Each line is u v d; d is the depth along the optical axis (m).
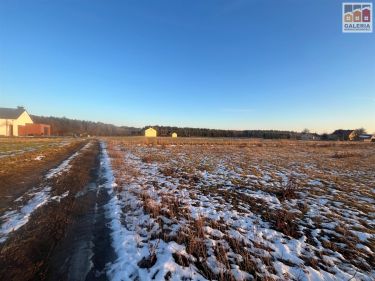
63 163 14.73
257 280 3.67
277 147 38.50
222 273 3.71
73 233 5.09
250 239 4.96
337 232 5.47
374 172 13.91
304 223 5.92
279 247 4.68
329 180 11.20
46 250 4.33
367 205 7.50
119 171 12.17
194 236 4.98
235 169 13.70
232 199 7.73
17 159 14.80
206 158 19.48
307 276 3.79
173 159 18.22
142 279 3.62
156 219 5.86
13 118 60.44
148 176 11.13
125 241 4.74
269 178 11.29
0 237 4.72
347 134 98.81
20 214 5.97
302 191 8.97
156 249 4.49
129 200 7.34
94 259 4.12
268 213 6.44
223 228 5.48
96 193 8.23
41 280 3.48
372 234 5.41
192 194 8.20
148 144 38.25
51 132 89.19
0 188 8.25
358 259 4.36
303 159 20.39
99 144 38.34
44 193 7.91
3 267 3.73
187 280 3.63
